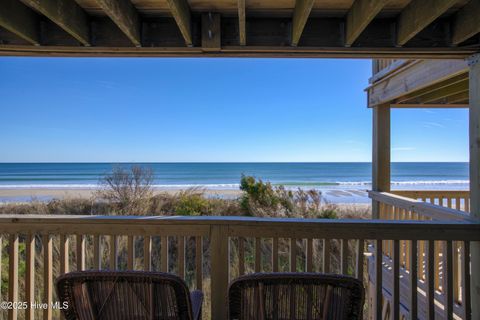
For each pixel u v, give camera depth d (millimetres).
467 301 1789
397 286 1694
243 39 1842
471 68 2010
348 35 1836
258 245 1663
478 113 1950
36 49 1921
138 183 8930
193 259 5770
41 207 9555
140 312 1059
